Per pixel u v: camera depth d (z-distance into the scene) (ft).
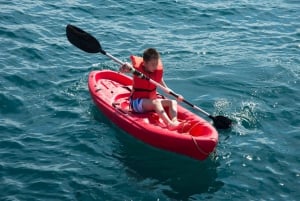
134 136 29.45
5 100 32.48
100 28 44.27
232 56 40.57
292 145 29.25
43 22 43.91
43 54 38.86
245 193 25.62
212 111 32.55
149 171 27.20
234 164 27.68
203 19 47.57
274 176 26.81
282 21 48.19
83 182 26.03
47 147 28.60
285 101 33.83
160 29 45.16
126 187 25.88
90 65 38.04
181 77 36.96
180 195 25.52
